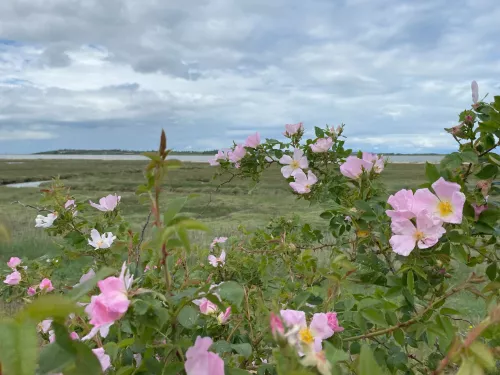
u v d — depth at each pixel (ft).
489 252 6.16
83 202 9.48
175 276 6.99
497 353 2.81
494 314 2.50
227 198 69.51
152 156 3.05
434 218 4.90
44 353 1.97
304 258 6.55
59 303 1.67
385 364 5.69
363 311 4.79
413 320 4.82
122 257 7.61
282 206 57.21
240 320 4.90
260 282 9.98
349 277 5.62
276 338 2.35
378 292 5.23
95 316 3.03
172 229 2.92
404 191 5.08
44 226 8.59
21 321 1.66
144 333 3.26
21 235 35.35
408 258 5.25
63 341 2.00
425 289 5.70
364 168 6.72
